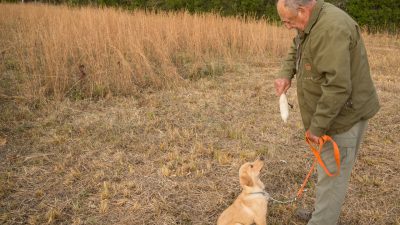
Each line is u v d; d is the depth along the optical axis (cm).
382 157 480
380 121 585
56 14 1353
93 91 691
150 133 548
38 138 525
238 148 502
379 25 1552
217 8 1777
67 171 450
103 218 372
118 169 453
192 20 1209
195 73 836
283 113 336
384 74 886
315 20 258
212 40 1059
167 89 742
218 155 481
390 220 367
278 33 1175
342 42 249
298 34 277
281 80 343
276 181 436
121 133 546
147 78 775
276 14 1653
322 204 301
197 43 994
